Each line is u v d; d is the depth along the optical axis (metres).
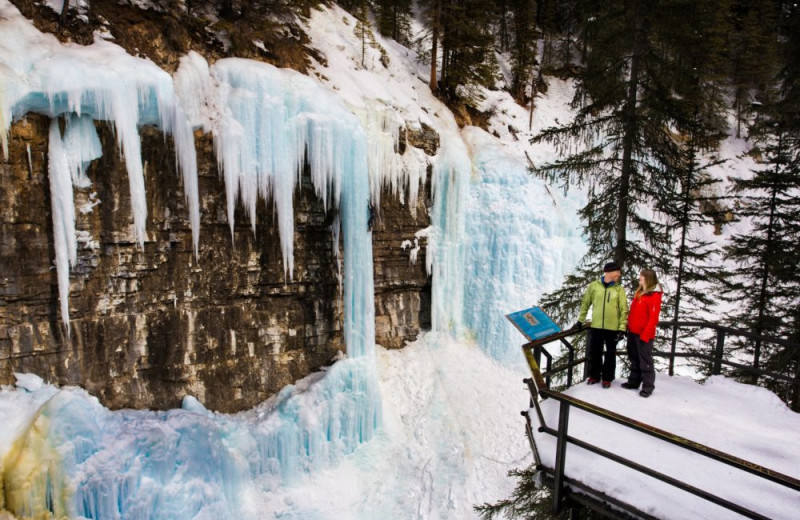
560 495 3.95
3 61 7.63
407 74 17.89
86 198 8.68
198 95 10.13
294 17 14.52
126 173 9.05
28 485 7.11
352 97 13.38
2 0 8.33
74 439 7.65
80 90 8.01
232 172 10.16
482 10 18.14
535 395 4.42
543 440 4.45
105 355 9.15
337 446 11.44
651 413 4.84
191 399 10.15
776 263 10.53
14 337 8.14
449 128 16.55
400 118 13.97
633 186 8.95
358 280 12.17
